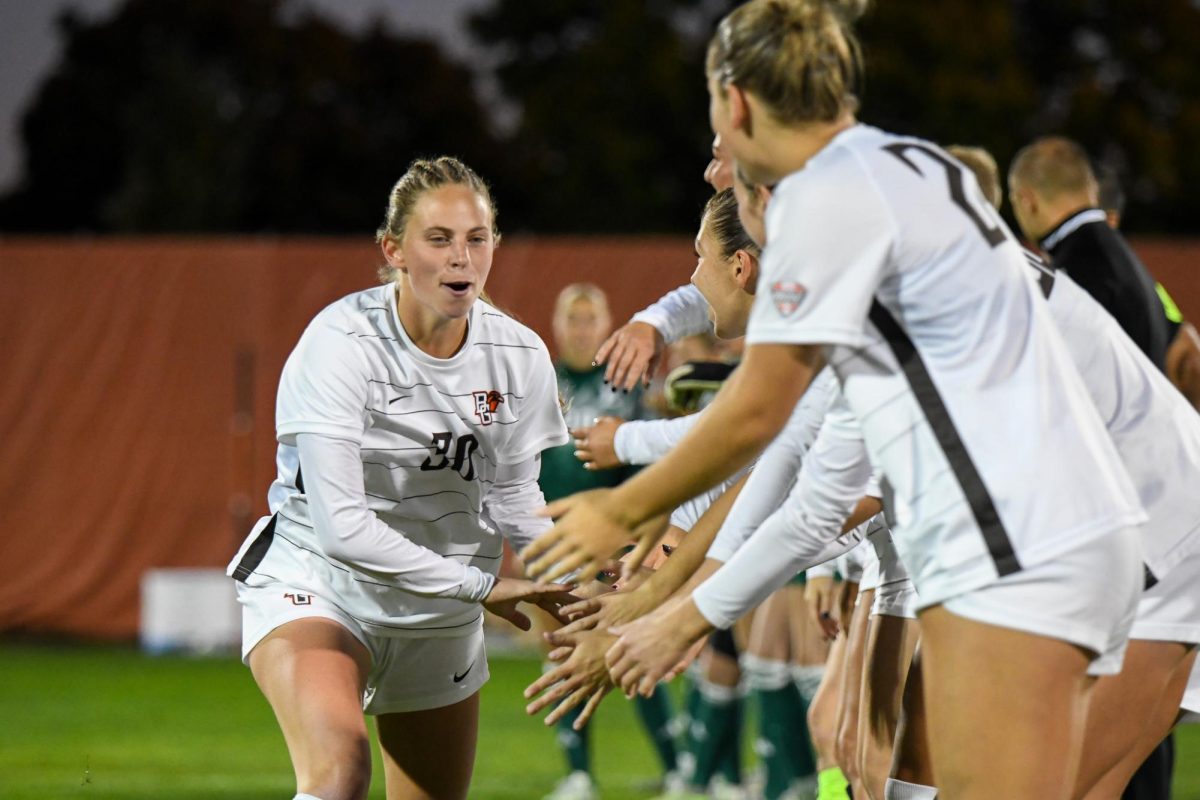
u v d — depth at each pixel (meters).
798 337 9.52
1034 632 9.48
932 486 9.63
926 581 9.81
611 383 14.77
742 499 12.07
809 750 22.47
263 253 50.47
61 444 50.31
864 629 15.16
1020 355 9.68
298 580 13.80
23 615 50.09
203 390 50.31
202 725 33.12
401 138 109.38
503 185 97.25
